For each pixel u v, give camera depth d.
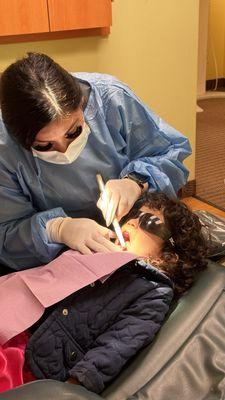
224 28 4.98
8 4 1.72
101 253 1.14
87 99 1.23
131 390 1.02
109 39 2.09
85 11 1.89
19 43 1.88
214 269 1.33
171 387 1.04
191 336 1.14
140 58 2.20
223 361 1.10
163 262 1.25
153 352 1.09
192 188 2.60
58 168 1.20
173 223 1.25
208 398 1.04
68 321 1.10
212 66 5.11
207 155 3.18
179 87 2.37
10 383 1.03
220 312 1.21
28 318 1.11
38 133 0.97
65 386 0.89
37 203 1.29
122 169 1.33
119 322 1.12
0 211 1.23
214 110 4.31
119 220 1.25
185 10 2.22
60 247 1.23
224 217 2.35
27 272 1.21
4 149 1.16
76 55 2.04
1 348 1.08
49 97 0.94
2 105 0.98
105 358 1.03
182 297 1.24
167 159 1.36
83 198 1.28
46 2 1.79
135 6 2.09
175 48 2.27
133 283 1.17
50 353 1.06
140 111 1.31
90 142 1.23
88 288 1.15
